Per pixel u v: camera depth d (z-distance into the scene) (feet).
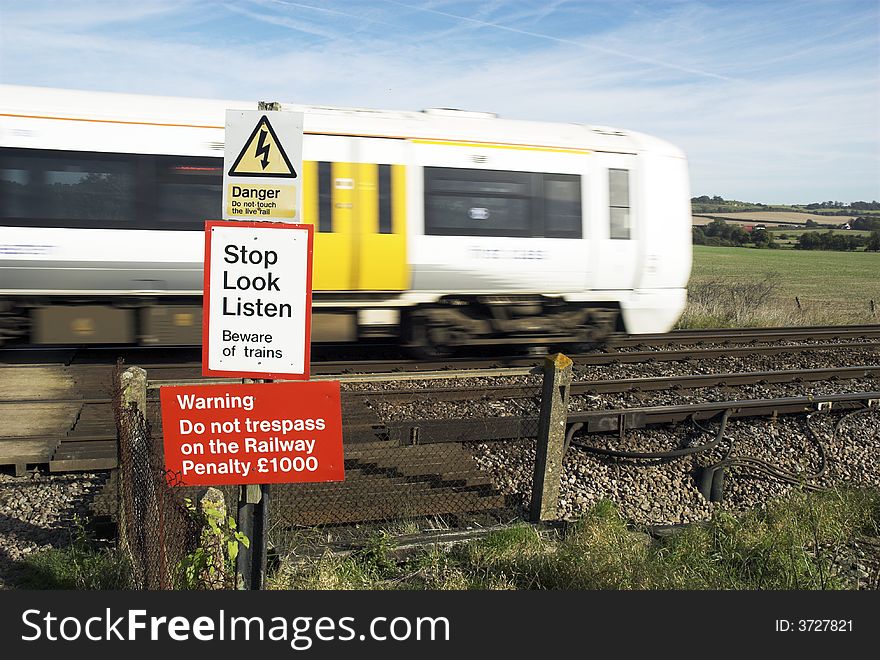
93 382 32.78
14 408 28.35
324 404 13.15
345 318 37.83
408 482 23.95
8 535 20.03
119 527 19.08
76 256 33.73
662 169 41.75
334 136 35.88
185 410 13.00
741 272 160.97
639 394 35.27
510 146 38.68
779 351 46.29
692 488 26.58
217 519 15.40
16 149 32.89
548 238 39.29
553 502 22.77
